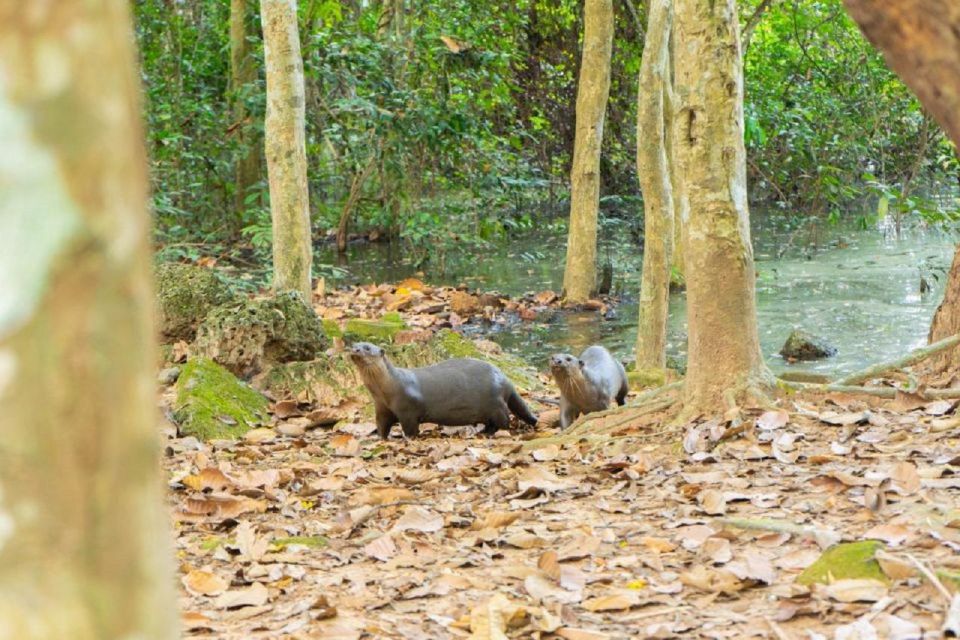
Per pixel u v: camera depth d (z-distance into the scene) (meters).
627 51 31.38
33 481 1.28
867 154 27.78
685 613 4.94
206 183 28.92
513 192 26.59
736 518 6.25
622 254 26.62
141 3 27.22
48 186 1.27
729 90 8.84
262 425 11.53
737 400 8.98
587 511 7.04
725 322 9.04
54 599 1.30
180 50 27.94
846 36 28.05
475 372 11.29
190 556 6.54
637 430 9.43
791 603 4.79
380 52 24.94
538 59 33.62
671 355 16.86
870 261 23.56
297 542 6.70
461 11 26.31
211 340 12.73
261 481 8.51
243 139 27.45
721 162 8.93
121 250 1.31
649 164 14.22
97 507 1.31
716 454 8.09
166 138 25.73
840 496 6.55
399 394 10.85
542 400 13.02
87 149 1.29
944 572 4.74
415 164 25.84
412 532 6.72
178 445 10.41
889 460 7.22
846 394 9.21
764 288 21.06
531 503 7.33
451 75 25.84
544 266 25.77
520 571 5.71
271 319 12.77
